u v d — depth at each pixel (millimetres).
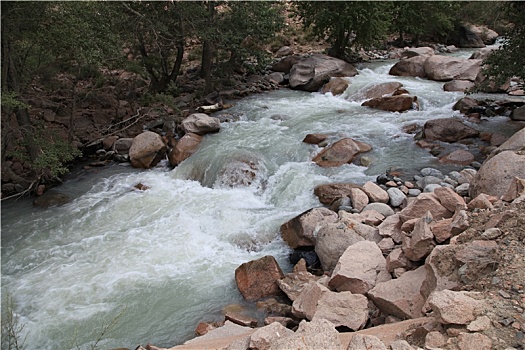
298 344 3217
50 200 10336
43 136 11727
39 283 7289
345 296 5266
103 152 13062
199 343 4867
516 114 11688
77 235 8828
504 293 3873
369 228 7062
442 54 22969
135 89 16375
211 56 17234
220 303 6520
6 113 10648
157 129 14016
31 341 5996
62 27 10250
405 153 10328
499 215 5223
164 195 10211
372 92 15000
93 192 10789
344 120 12859
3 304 6754
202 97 16531
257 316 6074
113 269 7551
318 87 17359
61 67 12117
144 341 5840
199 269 7441
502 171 6906
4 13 9750
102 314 6453
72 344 5895
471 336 3348
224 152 11164
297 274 6805
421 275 5234
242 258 7727
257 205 9430
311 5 20906
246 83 18141
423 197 6777
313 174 9867
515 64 9906
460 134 10688
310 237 7555
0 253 8328
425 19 24312
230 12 15836
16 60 11250
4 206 10391
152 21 14812
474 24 27109
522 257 4336
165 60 16781
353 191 8398
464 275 4492
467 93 11180
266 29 16219
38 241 8703
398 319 4945
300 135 12023
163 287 6980
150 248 8117
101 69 14477
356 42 21297
